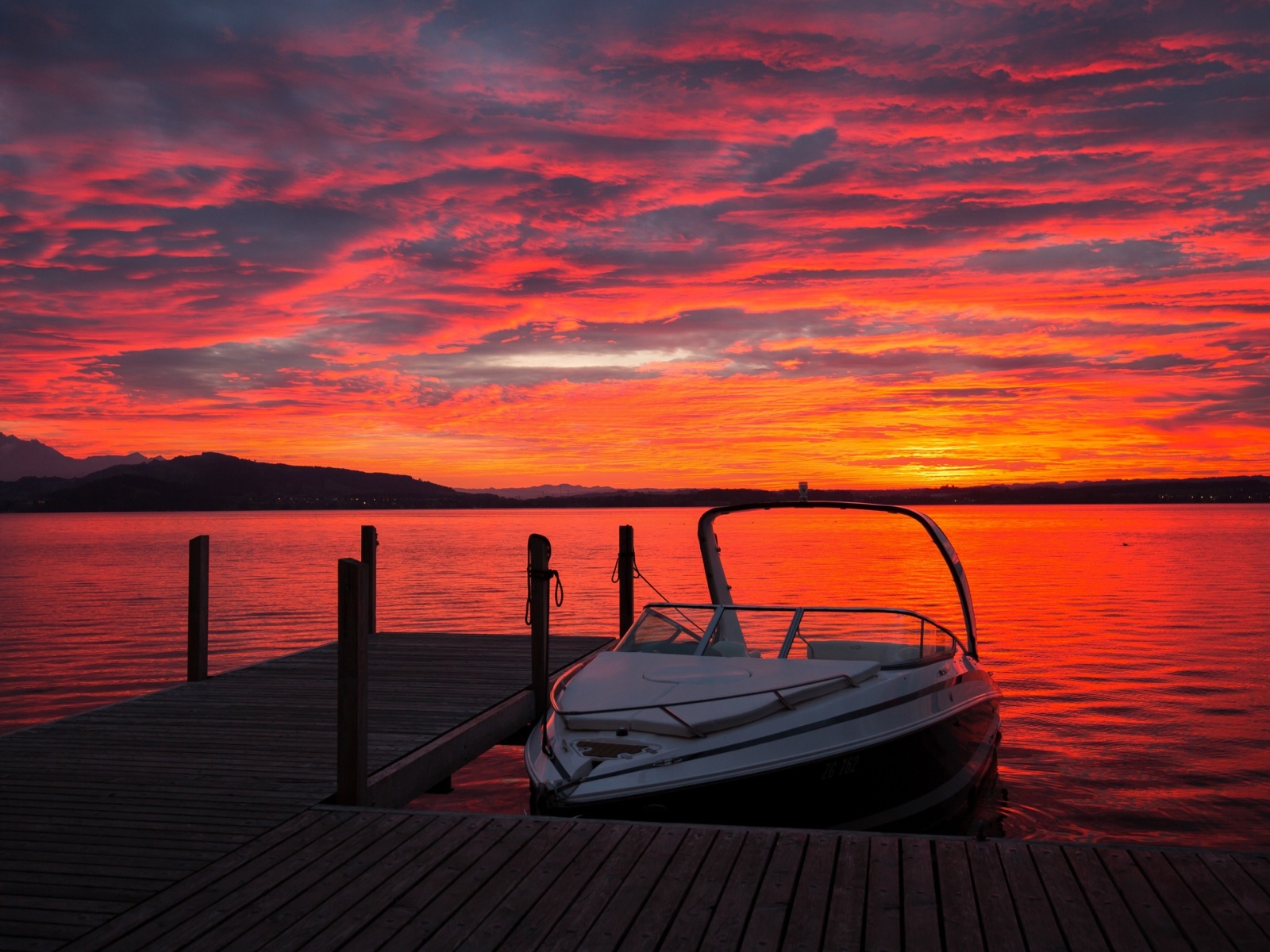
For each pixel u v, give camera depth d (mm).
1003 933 3379
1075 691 14461
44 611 27391
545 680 8117
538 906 3639
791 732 5605
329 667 9273
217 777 5422
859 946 3307
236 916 3562
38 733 6539
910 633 7004
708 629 6941
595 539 86500
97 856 4180
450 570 45656
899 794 6301
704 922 3494
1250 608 26438
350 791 4977
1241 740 11320
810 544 71125
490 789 10133
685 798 5141
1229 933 3359
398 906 3650
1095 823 8367
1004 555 55344
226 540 89938
